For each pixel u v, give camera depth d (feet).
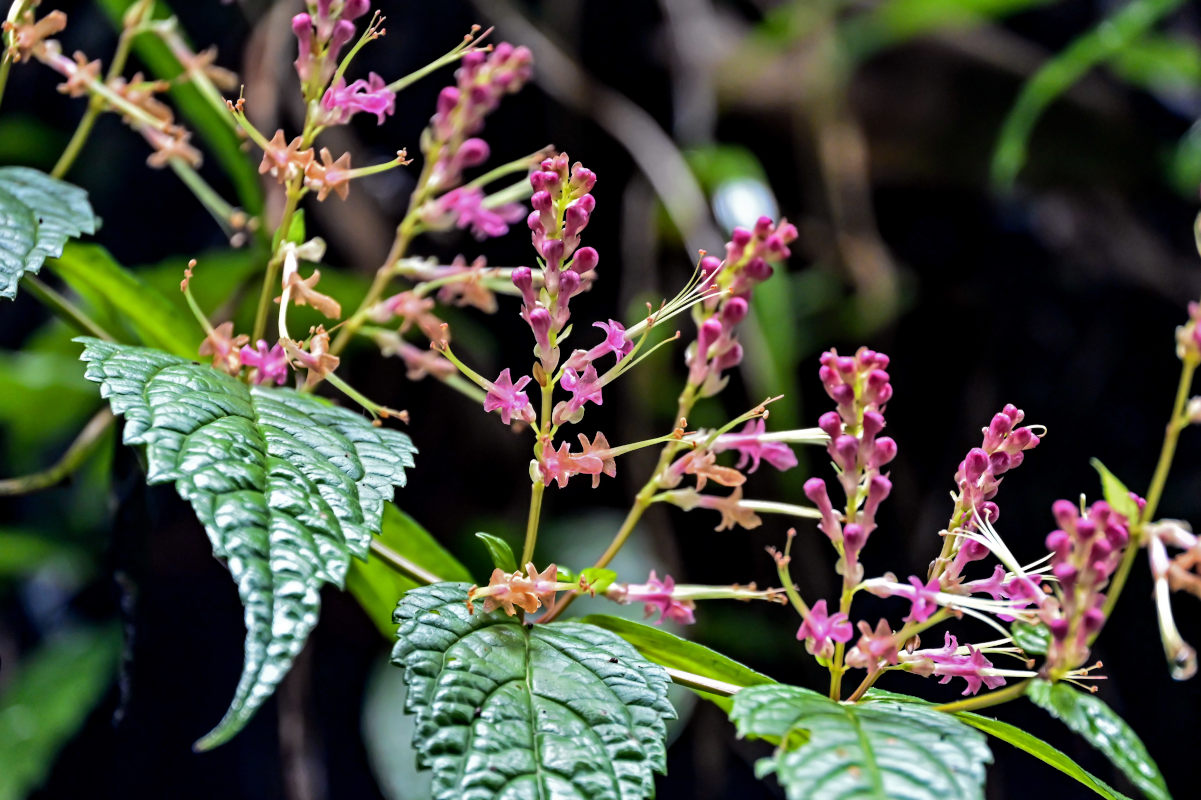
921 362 7.52
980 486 2.97
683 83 6.97
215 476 2.90
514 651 2.95
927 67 7.09
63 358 5.54
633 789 2.89
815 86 6.97
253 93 4.88
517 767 2.88
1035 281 7.47
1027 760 6.92
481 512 6.70
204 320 3.06
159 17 3.62
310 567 2.88
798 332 6.88
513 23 6.75
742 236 2.95
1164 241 7.52
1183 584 2.86
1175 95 7.24
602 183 6.93
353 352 5.22
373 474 2.97
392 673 5.67
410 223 3.10
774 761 2.86
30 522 7.01
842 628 2.94
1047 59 7.29
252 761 7.88
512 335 6.84
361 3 3.02
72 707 5.67
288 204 3.06
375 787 7.31
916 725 2.89
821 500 2.94
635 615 5.31
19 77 7.22
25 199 3.13
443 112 3.06
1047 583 3.02
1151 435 7.58
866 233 7.00
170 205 7.26
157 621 7.79
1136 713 7.25
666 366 6.40
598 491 6.66
